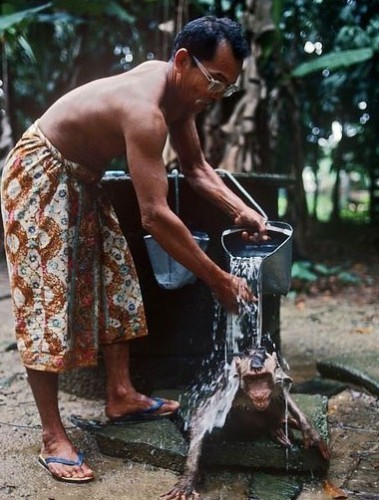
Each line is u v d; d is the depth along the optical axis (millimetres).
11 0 5477
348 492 1943
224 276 1959
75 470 2027
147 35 7066
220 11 5051
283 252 2078
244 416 2043
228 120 4516
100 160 2141
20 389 2975
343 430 2453
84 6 5148
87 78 8234
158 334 2717
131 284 2340
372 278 6324
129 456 2166
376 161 9852
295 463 2029
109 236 2287
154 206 1927
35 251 2068
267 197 2746
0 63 7242
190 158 2406
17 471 2092
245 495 1917
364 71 7664
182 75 1959
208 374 2711
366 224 10391
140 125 1903
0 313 4855
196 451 1979
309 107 8492
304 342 3838
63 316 2057
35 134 2102
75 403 2764
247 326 2312
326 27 6707
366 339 3898
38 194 2066
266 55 4535
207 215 2631
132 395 2369
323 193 15562
